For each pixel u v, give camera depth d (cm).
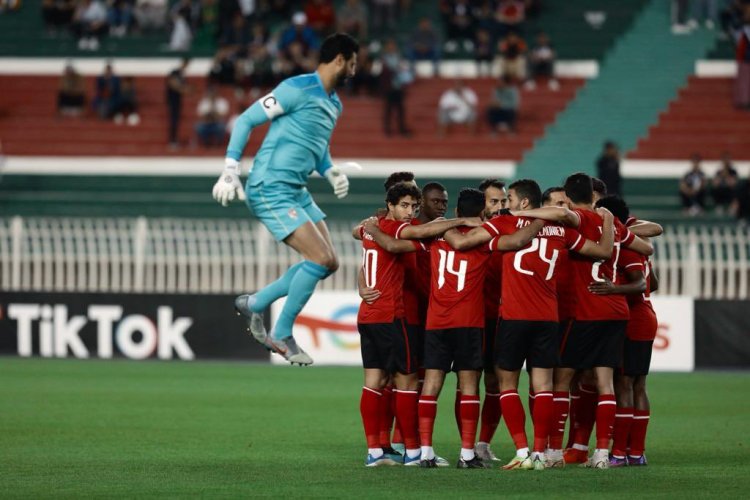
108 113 10225
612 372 3269
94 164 9875
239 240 7025
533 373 3219
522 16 10462
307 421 4394
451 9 10244
